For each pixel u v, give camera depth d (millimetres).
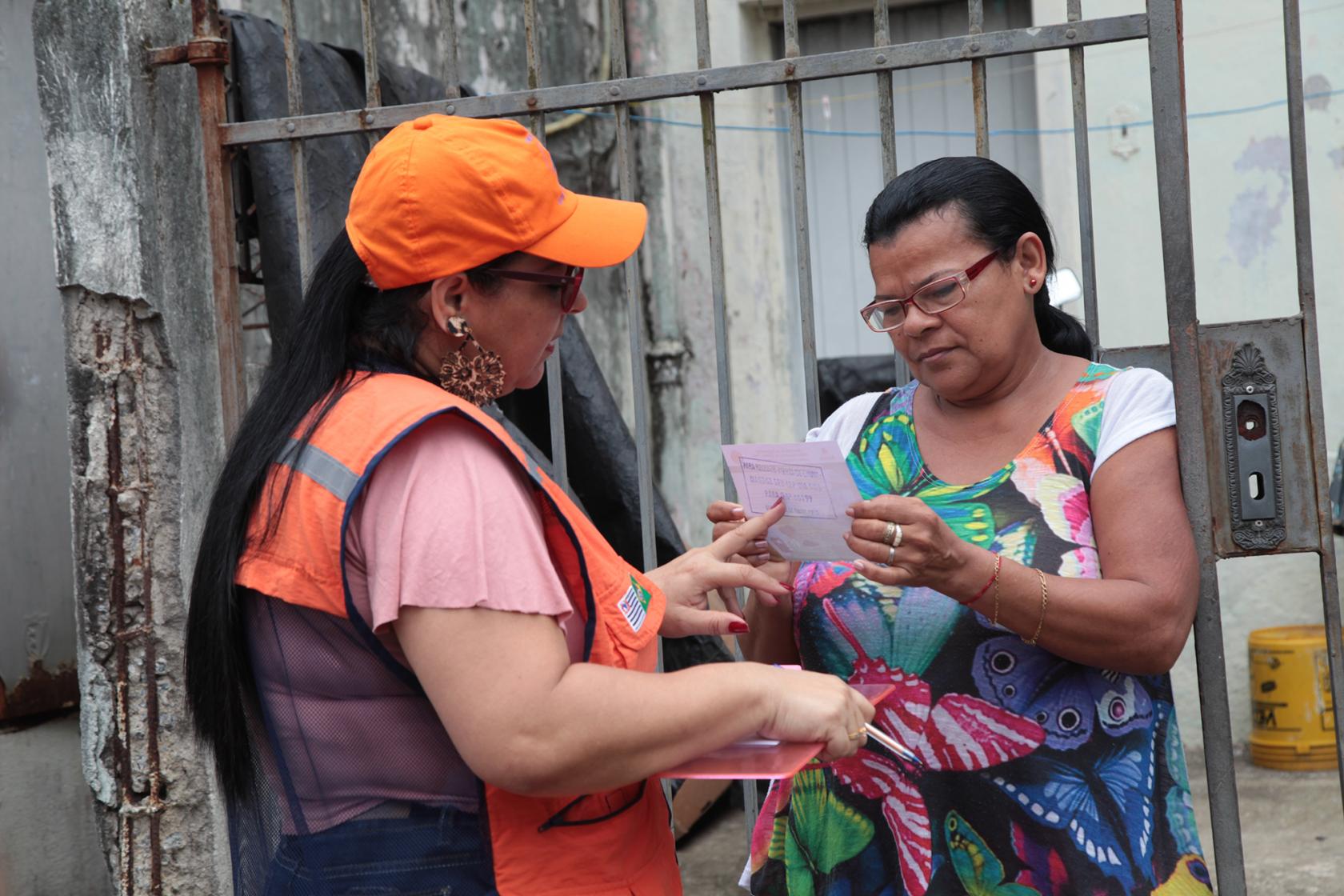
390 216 1419
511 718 1285
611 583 1483
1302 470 2008
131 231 2908
